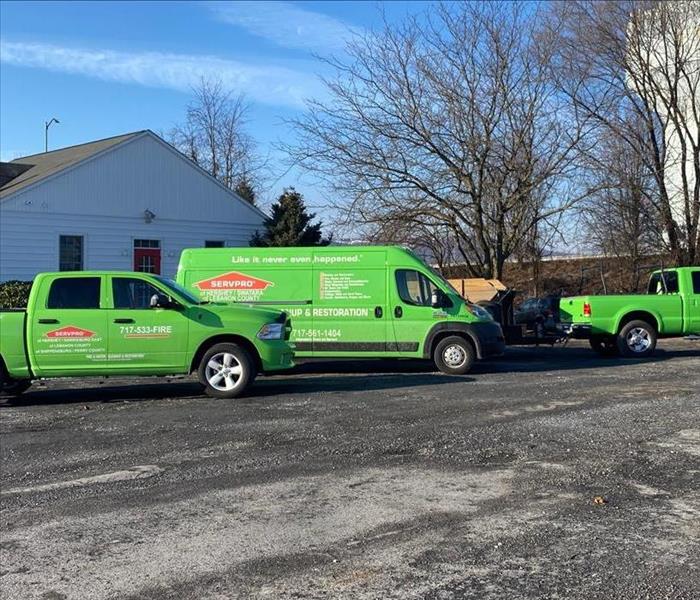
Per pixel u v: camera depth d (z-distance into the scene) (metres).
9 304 21.50
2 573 4.74
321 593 4.34
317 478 6.70
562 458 7.23
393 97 24.23
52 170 24.94
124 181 26.41
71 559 4.94
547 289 32.12
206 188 28.67
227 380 11.04
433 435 8.29
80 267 25.47
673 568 4.59
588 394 10.94
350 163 24.58
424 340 13.66
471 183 24.39
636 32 25.61
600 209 28.23
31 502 6.21
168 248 27.66
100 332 10.77
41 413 10.19
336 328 13.88
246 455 7.57
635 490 6.19
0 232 23.56
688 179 28.03
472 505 5.86
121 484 6.65
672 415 9.23
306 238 29.08
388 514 5.68
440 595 4.28
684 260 26.25
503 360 16.34
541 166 24.42
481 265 25.58
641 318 16.78
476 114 24.06
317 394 11.26
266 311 11.37
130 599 4.32
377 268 13.82
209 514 5.77
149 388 12.34
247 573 4.64
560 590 4.32
